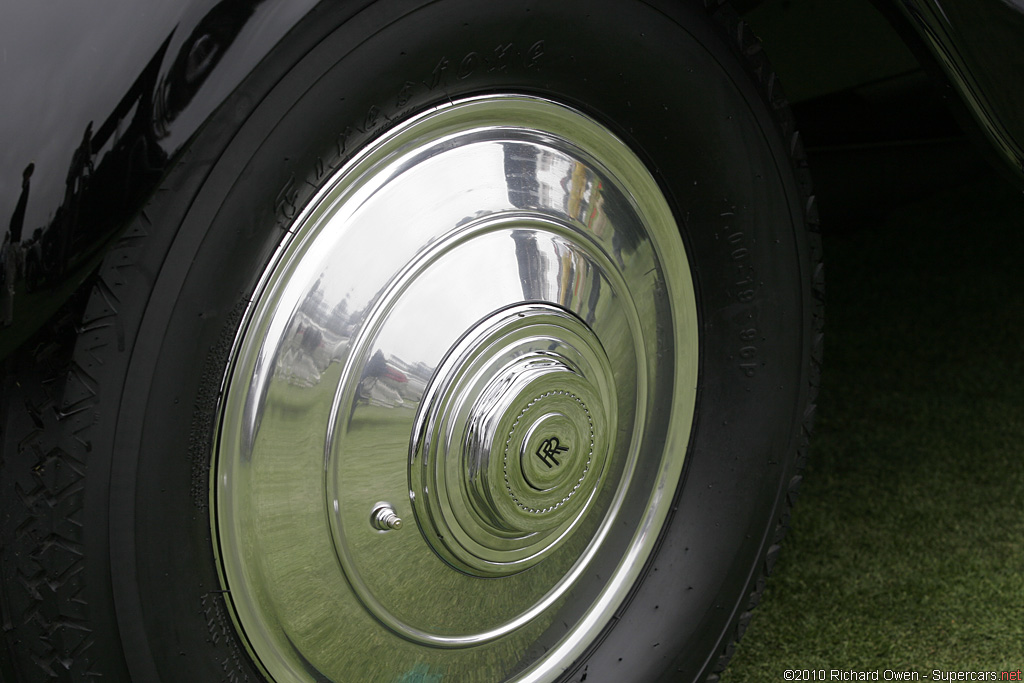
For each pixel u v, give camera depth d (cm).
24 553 87
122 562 90
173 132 81
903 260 355
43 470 85
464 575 117
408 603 113
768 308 143
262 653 104
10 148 79
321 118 91
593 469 125
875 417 258
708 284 137
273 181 90
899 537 206
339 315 98
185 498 92
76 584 88
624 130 119
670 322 134
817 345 151
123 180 80
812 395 153
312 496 101
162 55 80
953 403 264
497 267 109
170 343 88
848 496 223
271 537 100
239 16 82
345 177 96
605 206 121
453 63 98
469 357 107
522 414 112
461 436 108
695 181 129
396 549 109
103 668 92
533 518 119
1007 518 212
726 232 135
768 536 154
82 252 80
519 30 101
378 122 96
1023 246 363
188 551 94
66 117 79
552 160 114
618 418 129
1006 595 186
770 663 169
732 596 151
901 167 203
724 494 147
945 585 190
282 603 103
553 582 130
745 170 132
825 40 148
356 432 101
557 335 117
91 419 85
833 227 228
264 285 93
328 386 99
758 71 128
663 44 115
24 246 79
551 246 115
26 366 84
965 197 389
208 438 93
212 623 98
